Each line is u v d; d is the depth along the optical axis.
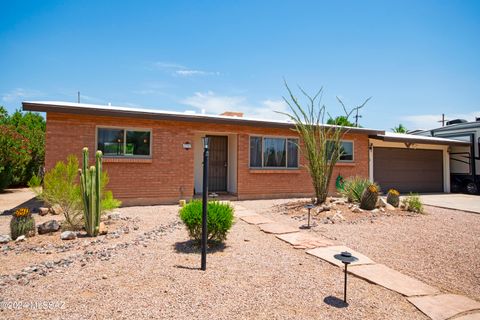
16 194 15.52
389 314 3.11
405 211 9.25
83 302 3.19
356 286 3.82
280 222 7.74
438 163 17.92
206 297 3.34
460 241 6.12
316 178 9.63
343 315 3.05
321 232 6.68
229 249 5.30
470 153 17.56
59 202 6.55
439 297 3.54
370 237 6.32
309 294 3.53
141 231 6.62
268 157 12.75
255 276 4.03
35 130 20.91
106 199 7.10
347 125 13.38
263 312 3.05
